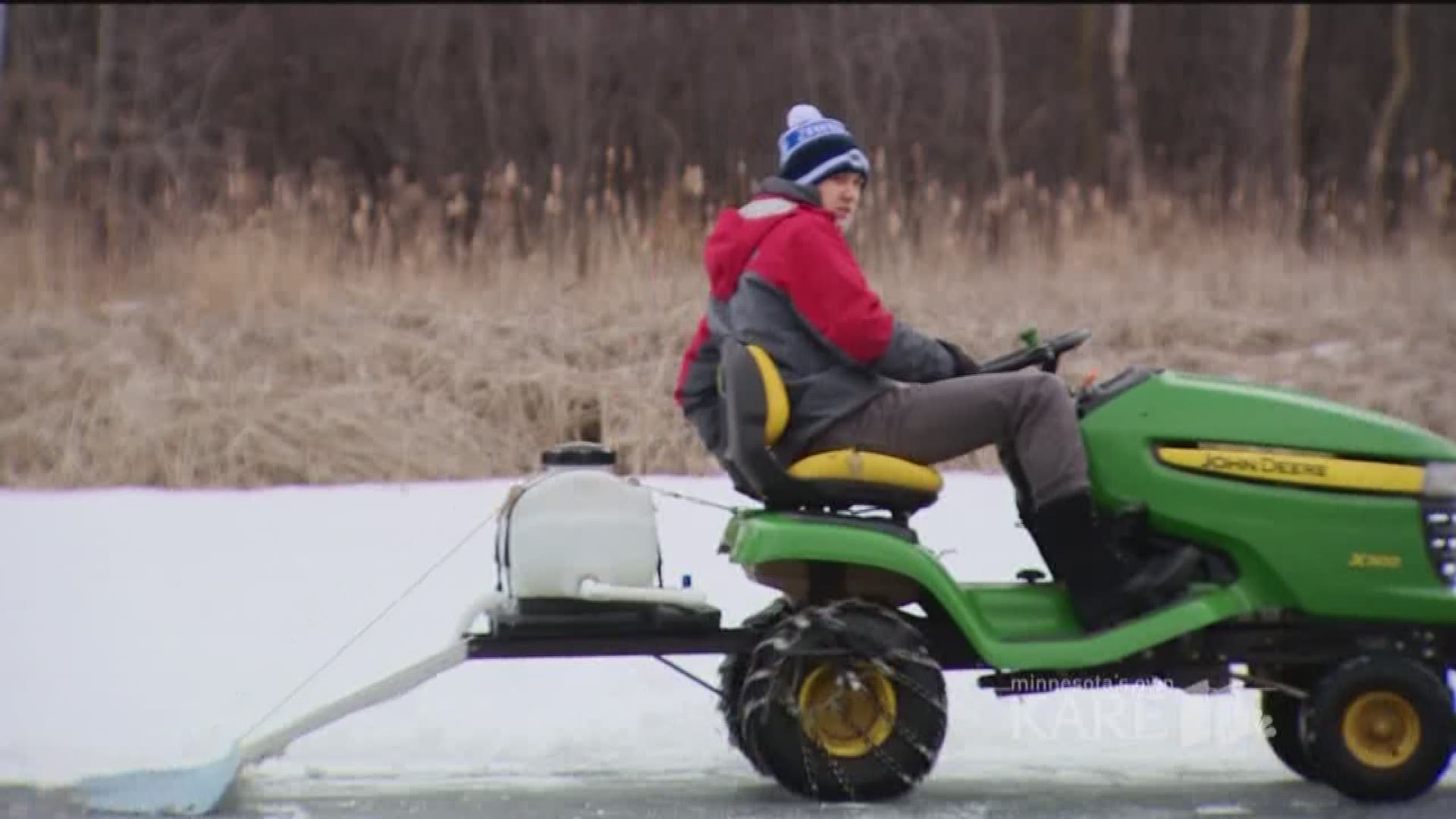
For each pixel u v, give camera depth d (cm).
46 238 5497
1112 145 9325
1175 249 5859
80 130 8169
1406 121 10662
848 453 2352
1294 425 2403
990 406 2356
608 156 5897
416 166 9581
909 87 10144
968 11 10450
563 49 9781
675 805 2320
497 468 4481
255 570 3466
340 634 3111
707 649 2355
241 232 5472
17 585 3372
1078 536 2341
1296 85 9656
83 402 4550
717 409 2516
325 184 7094
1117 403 2417
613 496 2330
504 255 5369
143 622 3169
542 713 2788
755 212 2420
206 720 2727
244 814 2278
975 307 5231
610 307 5031
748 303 2389
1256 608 2378
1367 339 5206
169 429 4419
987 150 9688
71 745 2606
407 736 2675
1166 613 2336
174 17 10069
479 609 2444
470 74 10031
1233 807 2341
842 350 2356
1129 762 2617
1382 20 10869
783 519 2303
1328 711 2359
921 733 2319
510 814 2273
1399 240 6253
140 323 4978
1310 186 9856
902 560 2292
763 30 10106
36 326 4950
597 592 2295
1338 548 2383
